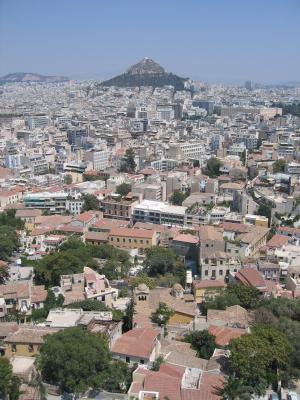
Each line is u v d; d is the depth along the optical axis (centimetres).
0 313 16350
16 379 11238
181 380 11788
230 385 11369
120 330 14550
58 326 14125
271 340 13412
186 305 17225
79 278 18512
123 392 11931
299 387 12812
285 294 18338
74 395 11538
